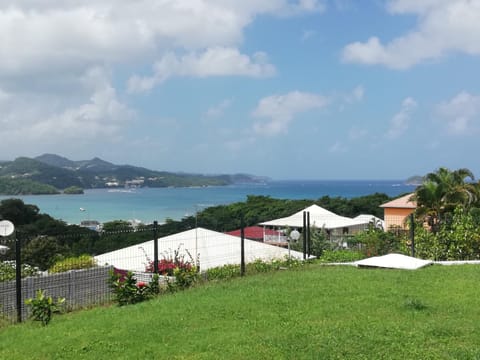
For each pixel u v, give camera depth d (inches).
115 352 258.8
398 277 432.8
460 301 335.3
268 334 269.7
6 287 440.1
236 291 392.8
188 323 301.7
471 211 725.3
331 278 436.5
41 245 650.8
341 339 254.7
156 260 490.6
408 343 246.7
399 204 1440.7
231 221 2418.8
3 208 1866.4
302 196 7357.3
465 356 226.7
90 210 4463.6
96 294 493.7
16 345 288.0
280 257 674.2
